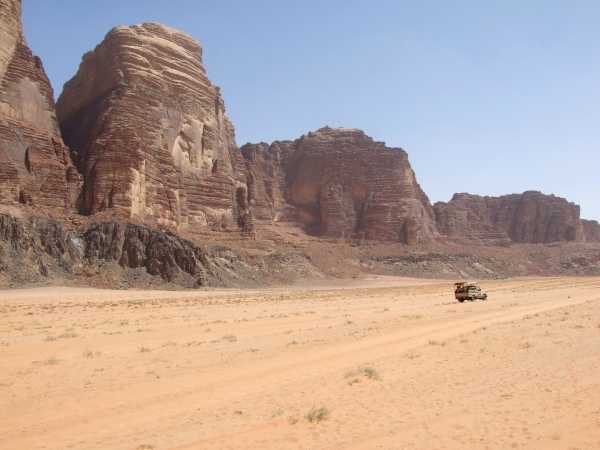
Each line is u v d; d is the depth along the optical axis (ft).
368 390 47.26
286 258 381.19
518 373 53.21
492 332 85.56
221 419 39.01
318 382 50.47
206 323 108.99
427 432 36.17
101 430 36.65
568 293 217.36
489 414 39.93
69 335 84.69
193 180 361.71
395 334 85.46
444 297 213.87
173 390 47.73
